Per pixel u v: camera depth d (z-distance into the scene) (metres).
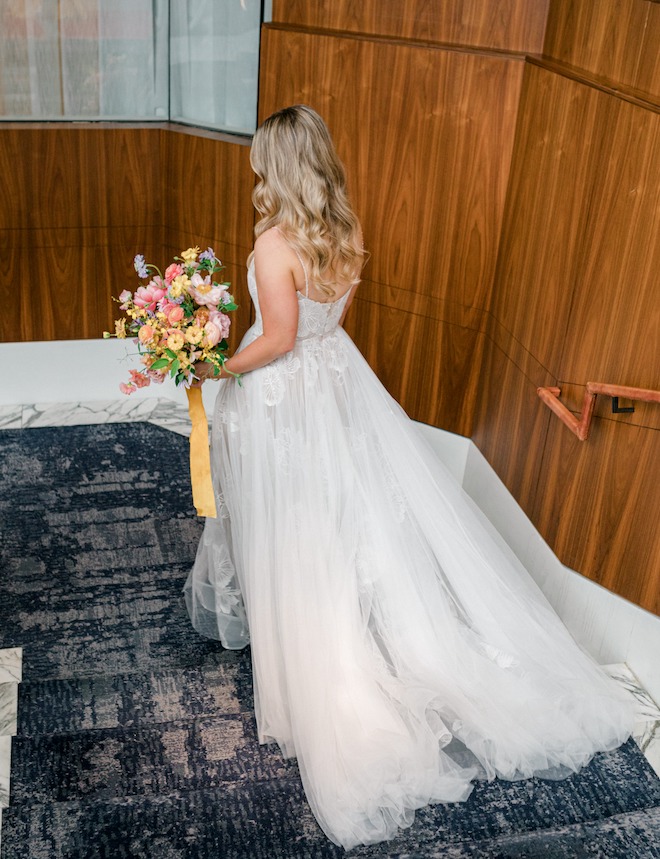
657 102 3.10
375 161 4.33
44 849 2.63
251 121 4.77
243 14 4.55
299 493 3.13
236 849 2.69
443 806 2.87
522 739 3.01
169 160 4.93
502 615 3.29
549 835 2.77
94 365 5.29
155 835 2.70
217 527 3.49
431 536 3.30
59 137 4.72
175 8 4.64
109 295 5.18
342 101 4.29
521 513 4.15
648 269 3.20
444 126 4.13
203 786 2.93
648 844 2.78
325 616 3.05
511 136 4.04
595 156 3.38
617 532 3.56
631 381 3.36
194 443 3.32
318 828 2.77
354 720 2.93
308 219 2.87
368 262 4.54
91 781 2.91
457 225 4.29
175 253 5.16
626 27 3.30
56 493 4.57
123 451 4.96
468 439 4.74
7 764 2.95
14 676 3.47
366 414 3.31
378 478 3.26
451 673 3.12
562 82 3.59
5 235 4.85
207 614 3.76
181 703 3.33
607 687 3.26
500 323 4.28
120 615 3.82
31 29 4.55
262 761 3.03
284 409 3.13
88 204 4.92
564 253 3.63
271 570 3.16
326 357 3.19
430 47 4.02
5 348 5.12
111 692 3.34
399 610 3.16
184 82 4.82
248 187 4.75
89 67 4.71
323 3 4.26
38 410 5.22
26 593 3.91
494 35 3.99
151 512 4.51
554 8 3.83
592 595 3.72
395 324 4.62
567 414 3.50
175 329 3.02
